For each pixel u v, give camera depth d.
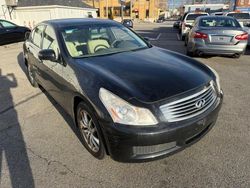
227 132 3.17
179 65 2.84
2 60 8.34
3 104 4.38
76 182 2.38
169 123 2.16
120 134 2.14
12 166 2.63
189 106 2.27
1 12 20.56
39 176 2.47
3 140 3.16
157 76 2.49
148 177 2.41
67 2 27.41
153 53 3.30
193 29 7.58
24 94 4.86
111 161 2.66
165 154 2.28
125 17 55.00
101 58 3.02
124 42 3.68
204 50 6.95
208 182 2.32
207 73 2.79
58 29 3.47
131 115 2.12
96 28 3.70
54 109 4.07
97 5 53.94
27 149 2.94
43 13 25.09
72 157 2.76
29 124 3.58
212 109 2.50
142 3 55.66
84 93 2.45
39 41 4.19
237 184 2.29
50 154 2.83
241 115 3.66
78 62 2.87
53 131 3.35
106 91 2.26
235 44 6.72
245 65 6.72
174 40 13.43
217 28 6.86
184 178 2.39
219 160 2.62
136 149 2.20
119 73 2.54
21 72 6.59
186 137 2.28
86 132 2.77
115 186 2.31
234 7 29.17
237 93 4.57
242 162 2.58
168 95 2.21
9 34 12.43
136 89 2.25
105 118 2.20
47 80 3.72
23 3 25.42
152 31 21.03
